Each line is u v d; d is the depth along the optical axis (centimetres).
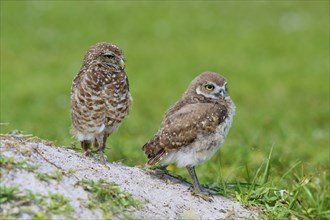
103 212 741
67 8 3825
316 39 3403
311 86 2628
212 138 903
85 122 914
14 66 2906
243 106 2294
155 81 2717
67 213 718
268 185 981
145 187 874
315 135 1719
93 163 883
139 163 1138
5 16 3597
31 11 3716
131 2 4022
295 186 1041
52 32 3406
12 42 3231
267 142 1433
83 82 905
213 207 880
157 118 1997
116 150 1288
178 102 965
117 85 917
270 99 2420
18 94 2450
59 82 2670
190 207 857
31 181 750
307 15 3838
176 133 894
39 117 1989
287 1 4094
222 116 912
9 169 752
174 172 1051
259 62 3039
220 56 3130
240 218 865
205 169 1164
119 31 3497
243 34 3484
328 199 1074
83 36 3378
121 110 930
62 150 888
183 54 3161
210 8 3969
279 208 913
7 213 694
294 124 1931
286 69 2911
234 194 950
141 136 1595
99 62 914
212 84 946
